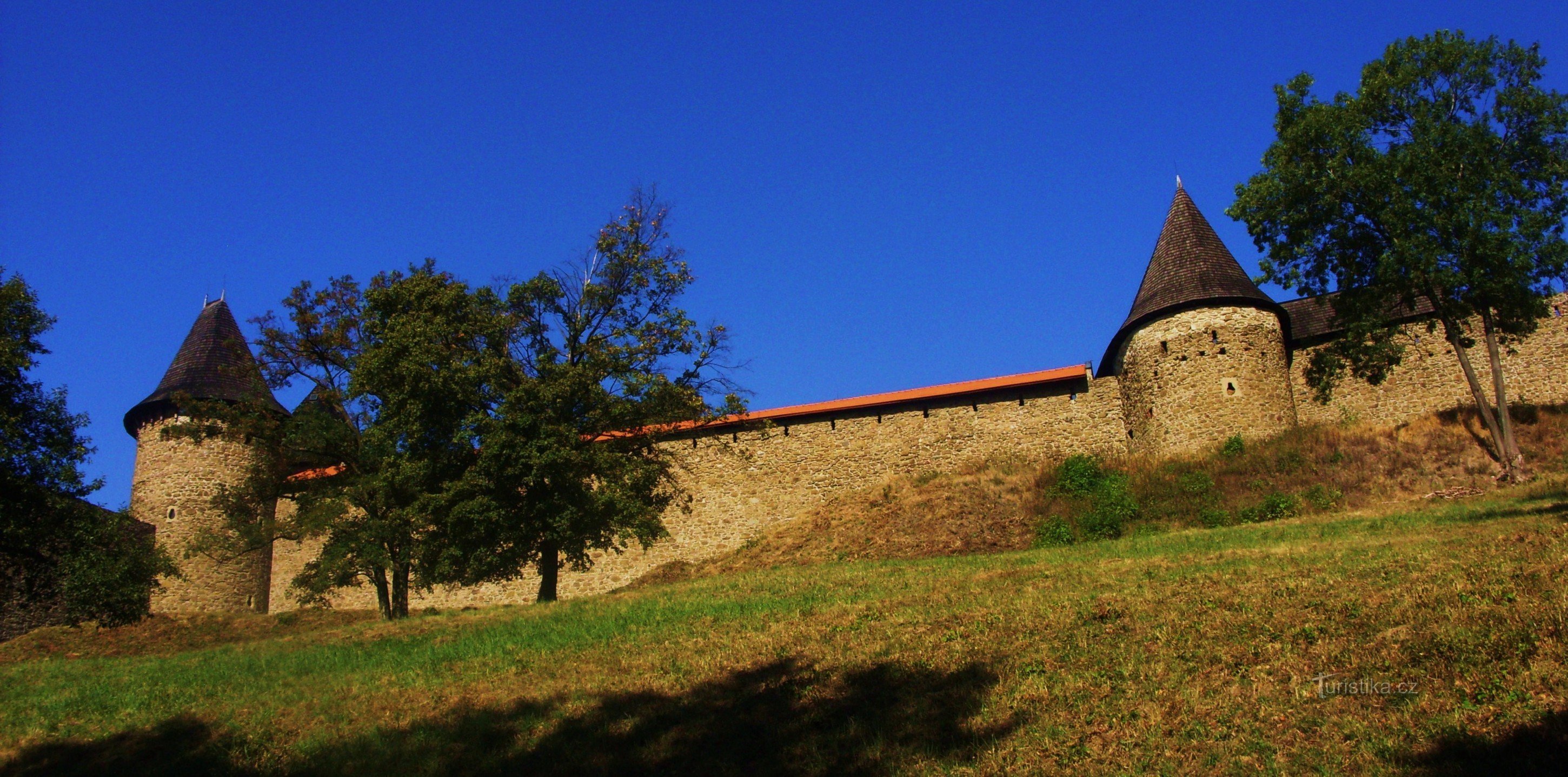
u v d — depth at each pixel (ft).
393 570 81.87
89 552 73.51
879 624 44.21
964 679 35.22
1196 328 97.14
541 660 44.88
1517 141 78.43
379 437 71.87
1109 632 37.88
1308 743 26.71
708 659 41.68
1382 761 25.18
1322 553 49.26
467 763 33.81
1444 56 79.10
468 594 114.62
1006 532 87.97
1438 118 79.61
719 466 111.75
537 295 75.05
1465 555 41.65
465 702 39.73
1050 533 84.69
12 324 67.51
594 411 73.00
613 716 36.19
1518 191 75.87
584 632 49.60
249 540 88.02
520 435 69.21
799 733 32.86
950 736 30.83
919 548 88.12
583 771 32.12
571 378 70.38
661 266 77.30
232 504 88.28
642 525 71.10
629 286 77.46
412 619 66.23
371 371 72.49
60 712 43.57
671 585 70.49
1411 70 79.66
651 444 78.43
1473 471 81.87
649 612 53.67
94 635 98.02
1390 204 78.48
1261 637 34.32
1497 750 24.58
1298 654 32.27
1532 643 29.12
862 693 35.42
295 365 87.97
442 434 72.28
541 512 69.82
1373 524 64.28
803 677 37.78
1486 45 78.54
